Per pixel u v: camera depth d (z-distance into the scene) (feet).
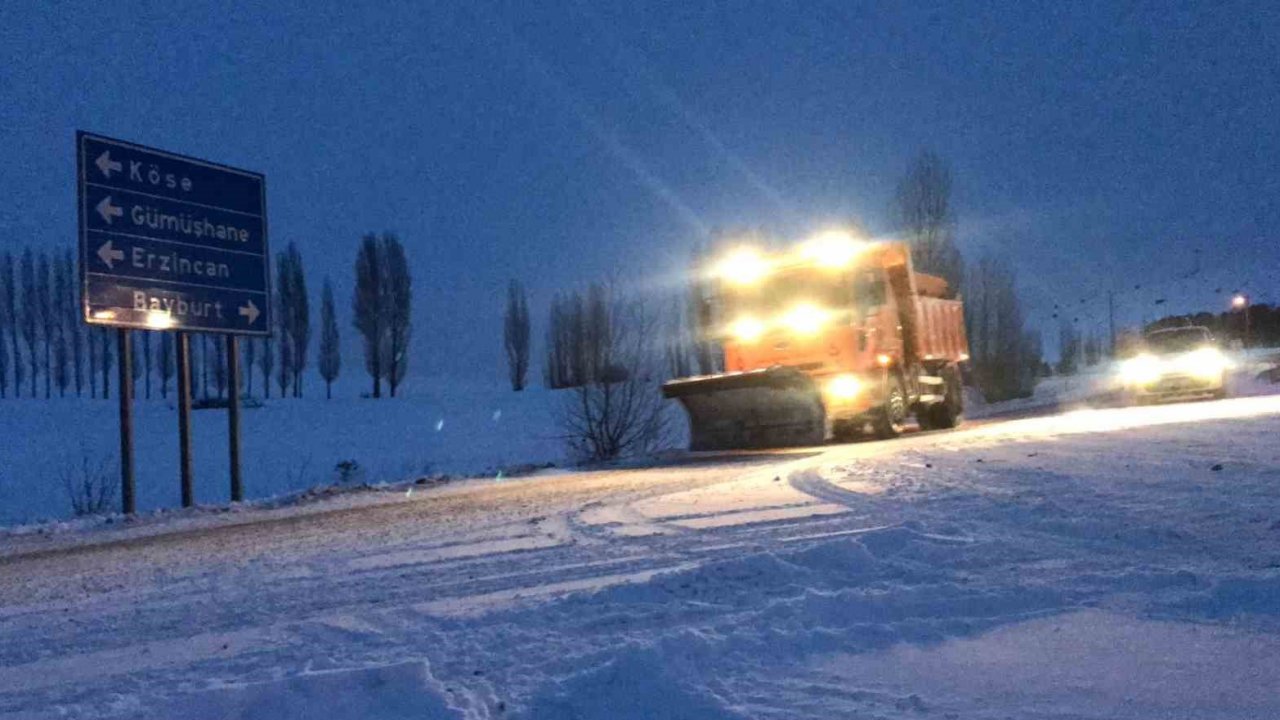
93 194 56.44
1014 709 15.64
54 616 27.27
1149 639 18.49
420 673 17.17
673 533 33.17
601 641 20.12
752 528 32.89
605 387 91.40
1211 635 18.51
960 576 23.43
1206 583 21.39
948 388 81.92
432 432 147.64
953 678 17.12
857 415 66.44
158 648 22.63
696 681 17.04
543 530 36.40
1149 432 47.67
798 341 65.67
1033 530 28.27
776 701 16.33
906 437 68.80
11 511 90.53
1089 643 18.49
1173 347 92.43
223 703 16.69
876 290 67.67
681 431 93.15
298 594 27.73
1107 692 16.15
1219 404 69.46
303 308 230.27
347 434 146.51
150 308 59.26
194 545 41.24
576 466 71.20
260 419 168.25
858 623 20.13
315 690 16.83
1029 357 155.94
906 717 15.47
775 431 67.15
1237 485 32.09
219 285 63.57
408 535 38.34
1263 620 19.10
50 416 169.68
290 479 106.63
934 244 141.28
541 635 20.83
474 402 186.60
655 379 94.99
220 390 214.07
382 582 28.60
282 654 21.06
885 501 35.58
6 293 232.32
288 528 45.01
